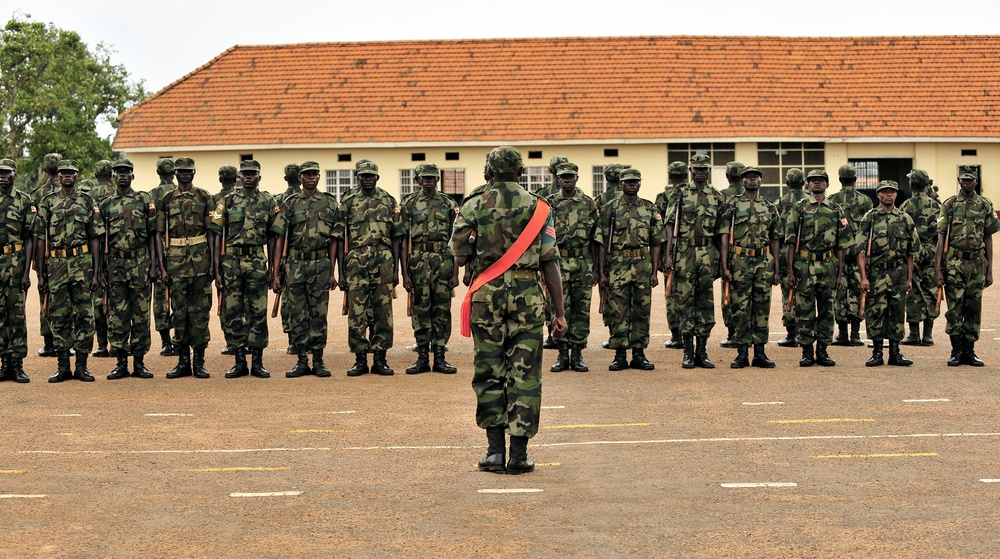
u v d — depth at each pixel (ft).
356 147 115.85
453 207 41.37
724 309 47.24
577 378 39.58
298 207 40.42
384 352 41.06
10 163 39.29
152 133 119.03
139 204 40.34
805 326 41.88
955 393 35.68
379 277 40.50
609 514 22.04
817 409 33.19
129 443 29.37
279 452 28.12
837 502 22.86
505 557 19.48
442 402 35.04
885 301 41.60
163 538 20.80
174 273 40.09
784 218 42.32
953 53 122.83
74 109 162.71
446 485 24.49
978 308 41.24
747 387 37.27
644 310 41.11
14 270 39.24
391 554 19.71
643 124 114.93
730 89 118.62
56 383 39.55
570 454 27.61
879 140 113.70
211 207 40.16
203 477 25.52
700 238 41.16
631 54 123.24
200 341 40.57
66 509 22.80
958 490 23.73
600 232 40.60
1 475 25.81
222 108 120.98
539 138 114.42
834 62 122.31
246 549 20.12
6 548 20.25
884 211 41.55
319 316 40.65
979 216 40.98
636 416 32.48
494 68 122.83
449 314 41.52
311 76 123.85
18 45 158.71
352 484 24.68
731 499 23.13
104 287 40.22
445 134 115.55
